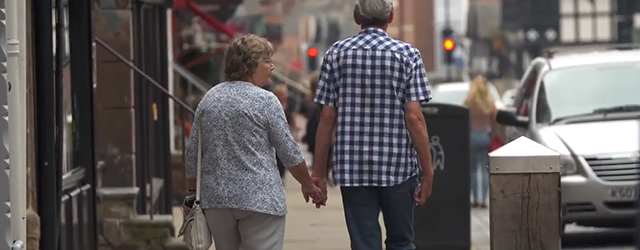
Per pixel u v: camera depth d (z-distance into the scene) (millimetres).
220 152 9180
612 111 17578
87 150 13242
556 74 18328
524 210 10797
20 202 9961
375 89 9797
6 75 9430
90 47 13195
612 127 16859
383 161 9812
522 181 10797
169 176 18156
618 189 16016
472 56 85312
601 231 17781
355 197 9945
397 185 9867
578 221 16281
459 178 14367
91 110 13250
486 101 23156
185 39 34000
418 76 9797
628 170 16078
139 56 16875
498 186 10805
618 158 16078
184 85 30547
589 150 16172
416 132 9773
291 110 42688
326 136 9961
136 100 16438
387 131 9812
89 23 13164
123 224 15922
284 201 9305
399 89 9812
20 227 9961
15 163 9898
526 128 17641
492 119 23156
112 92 16141
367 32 9930
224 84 9352
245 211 9180
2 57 9414
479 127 23156
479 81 23109
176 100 15148
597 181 15984
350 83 9836
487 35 84812
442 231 14383
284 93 37000
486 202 23094
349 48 9867
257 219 9227
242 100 9180
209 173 9242
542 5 79438
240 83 9305
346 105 9852
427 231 14383
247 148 9164
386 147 9812
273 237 9312
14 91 9898
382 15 9883
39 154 11320
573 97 17922
